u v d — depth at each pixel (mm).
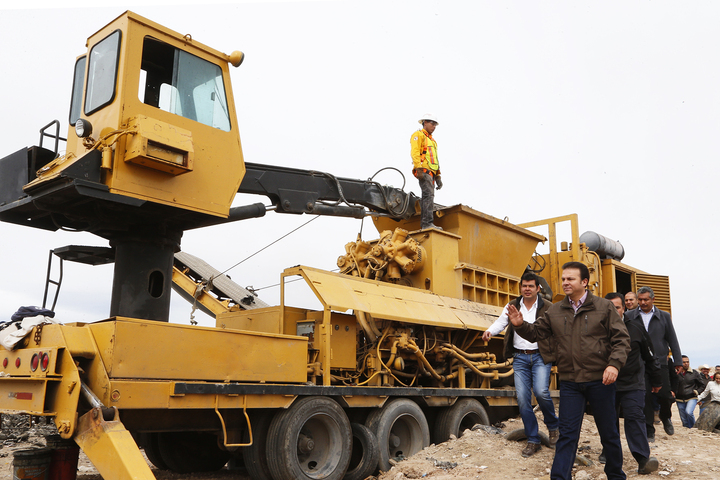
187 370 5523
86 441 4691
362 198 9273
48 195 5801
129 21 6066
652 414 7711
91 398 4840
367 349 8156
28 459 5004
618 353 5059
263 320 8008
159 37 6309
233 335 5980
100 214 6242
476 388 9266
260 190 7926
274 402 6172
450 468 6605
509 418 9992
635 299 8109
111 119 5941
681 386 11242
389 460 7258
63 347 4949
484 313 9633
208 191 6484
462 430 8758
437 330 9031
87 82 6406
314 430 6773
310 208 8422
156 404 5188
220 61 6949
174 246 6961
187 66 6582
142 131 5672
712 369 13000
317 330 7355
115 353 5039
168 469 7973
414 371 9031
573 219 11961
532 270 11969
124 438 4594
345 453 6680
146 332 5285
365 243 9719
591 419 9227
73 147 6477
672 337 8055
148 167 5934
